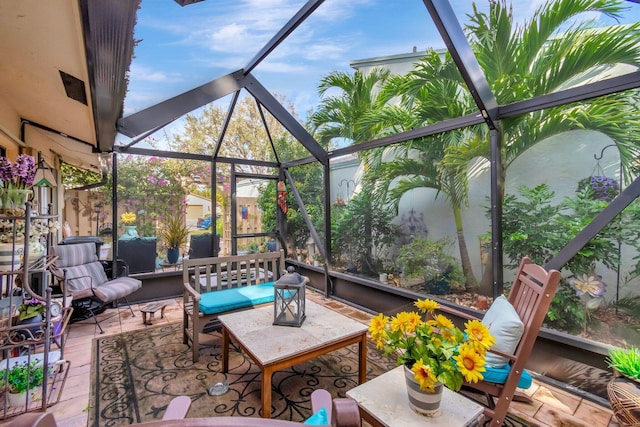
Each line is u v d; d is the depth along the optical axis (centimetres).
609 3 214
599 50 224
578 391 226
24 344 203
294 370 265
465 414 141
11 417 197
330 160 496
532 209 264
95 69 168
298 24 261
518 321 178
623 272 219
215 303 296
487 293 302
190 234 493
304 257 552
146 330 344
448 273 334
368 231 428
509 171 278
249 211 559
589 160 236
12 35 168
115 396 224
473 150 299
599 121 226
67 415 204
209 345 311
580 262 236
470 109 302
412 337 144
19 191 230
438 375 129
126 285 369
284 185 580
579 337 231
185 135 537
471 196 314
